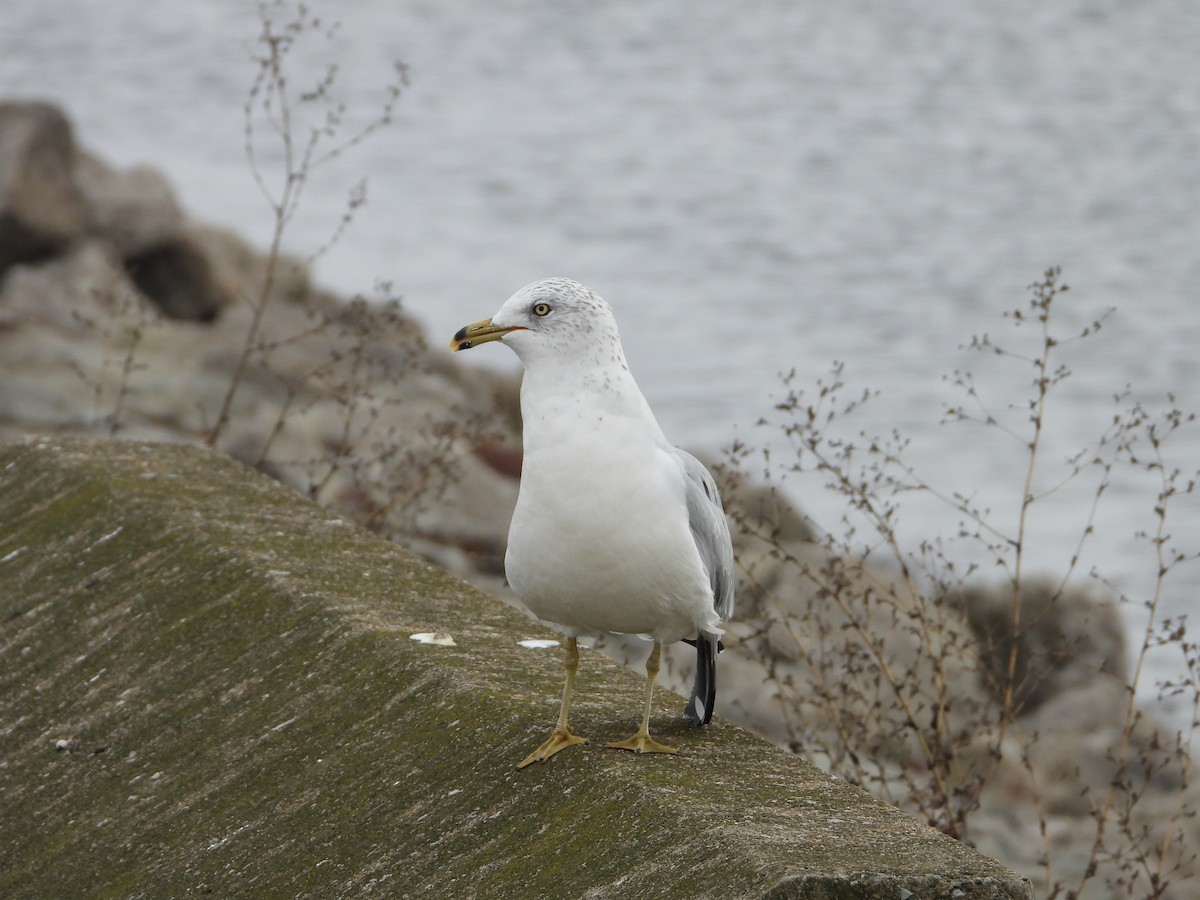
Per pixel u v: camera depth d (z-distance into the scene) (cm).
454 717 604
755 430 2467
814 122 5422
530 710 602
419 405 1922
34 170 2366
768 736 1134
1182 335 3005
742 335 3020
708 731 604
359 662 653
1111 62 6650
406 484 1273
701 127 5325
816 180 4506
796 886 452
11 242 2319
